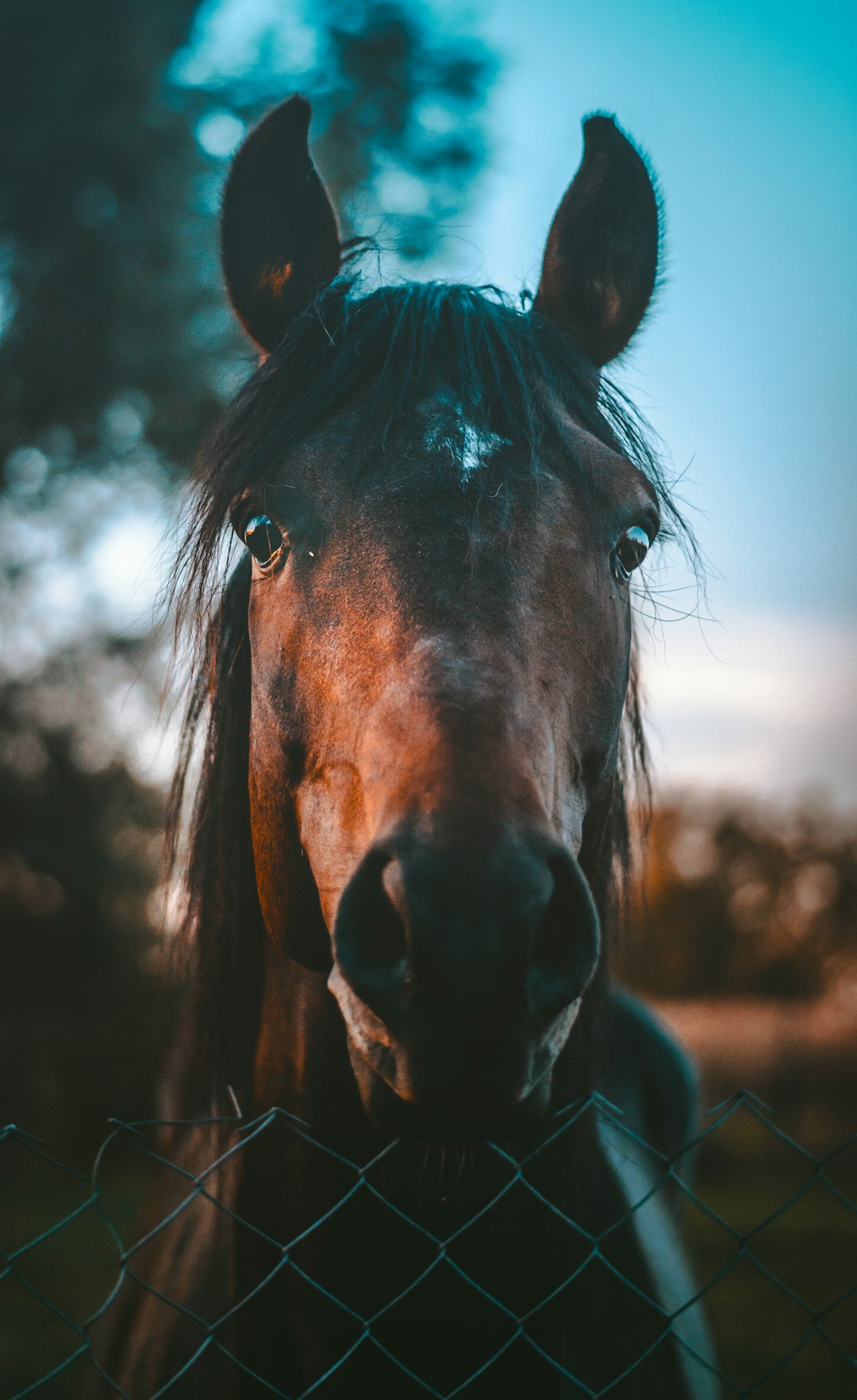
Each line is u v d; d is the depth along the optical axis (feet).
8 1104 33.94
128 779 35.45
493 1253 4.13
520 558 3.73
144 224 35.58
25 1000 35.47
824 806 66.85
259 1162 4.45
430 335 4.28
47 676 35.50
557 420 4.25
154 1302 5.30
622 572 4.36
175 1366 4.81
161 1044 7.02
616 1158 5.65
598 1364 4.65
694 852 66.33
